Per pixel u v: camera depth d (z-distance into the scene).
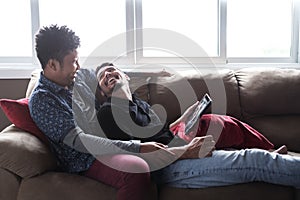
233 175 1.54
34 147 1.53
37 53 1.59
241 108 2.27
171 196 1.55
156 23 2.72
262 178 1.54
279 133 2.19
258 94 2.24
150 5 2.71
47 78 1.61
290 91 2.25
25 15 2.62
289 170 1.52
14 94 2.53
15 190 1.49
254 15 2.82
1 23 2.61
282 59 2.89
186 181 1.58
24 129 1.65
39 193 1.45
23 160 1.47
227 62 2.82
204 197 1.54
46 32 1.58
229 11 2.79
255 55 2.87
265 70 2.35
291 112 2.26
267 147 1.95
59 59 1.57
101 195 1.44
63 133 1.49
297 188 1.59
